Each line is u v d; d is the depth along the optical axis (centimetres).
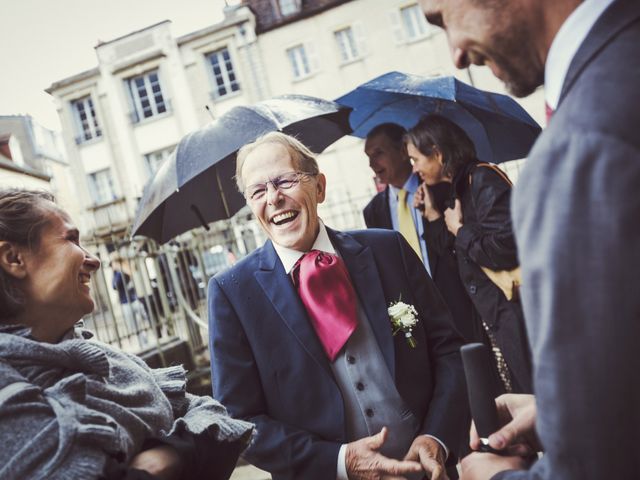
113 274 629
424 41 1966
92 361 116
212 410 141
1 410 100
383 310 169
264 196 170
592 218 59
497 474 83
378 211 347
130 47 2212
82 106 2319
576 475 62
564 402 61
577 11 69
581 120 62
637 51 63
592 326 59
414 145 281
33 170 2166
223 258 599
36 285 118
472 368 98
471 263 251
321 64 2047
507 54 75
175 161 277
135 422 119
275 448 156
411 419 163
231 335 168
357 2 2003
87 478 99
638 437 60
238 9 2086
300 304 167
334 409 159
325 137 325
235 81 2150
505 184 246
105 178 2322
